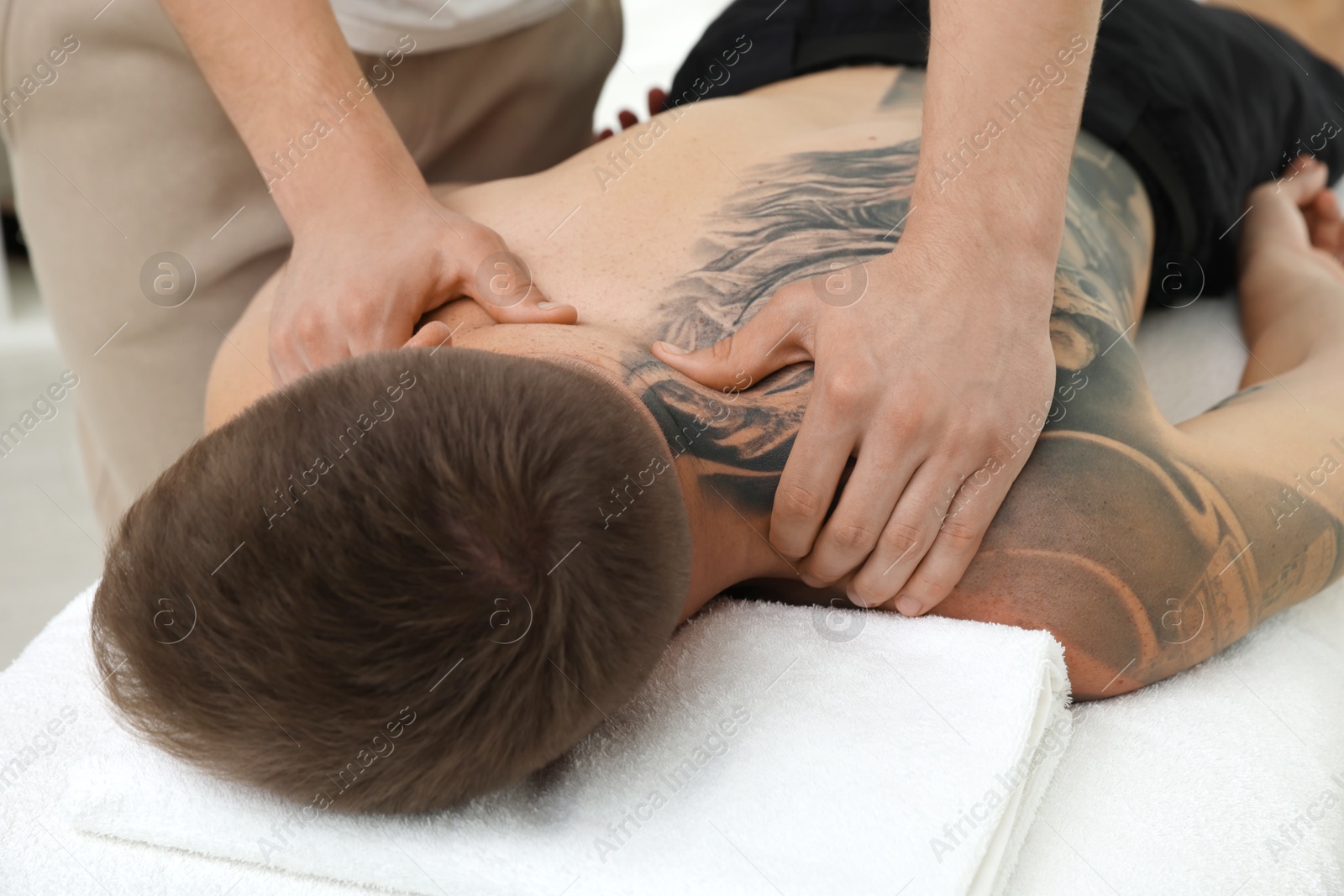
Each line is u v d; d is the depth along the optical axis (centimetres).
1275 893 56
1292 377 87
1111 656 67
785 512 66
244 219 113
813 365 70
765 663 64
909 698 60
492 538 48
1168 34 112
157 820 59
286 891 58
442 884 55
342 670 46
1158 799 60
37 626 158
